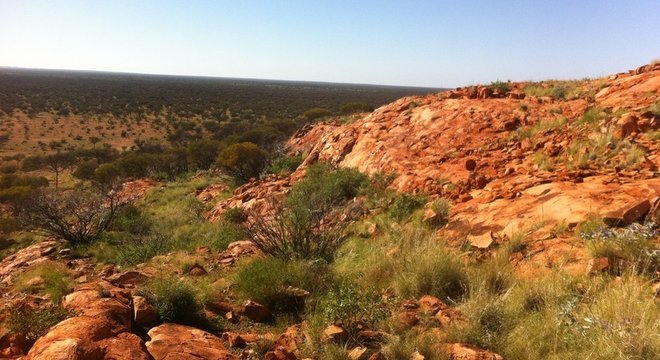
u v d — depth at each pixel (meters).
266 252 6.73
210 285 5.48
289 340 3.95
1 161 51.50
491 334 3.68
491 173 8.50
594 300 3.78
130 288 5.15
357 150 13.76
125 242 10.73
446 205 7.12
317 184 11.61
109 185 25.27
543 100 12.12
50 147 60.00
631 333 3.14
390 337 3.69
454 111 12.86
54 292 5.15
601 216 5.15
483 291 4.29
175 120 81.19
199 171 27.12
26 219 12.98
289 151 22.89
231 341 3.93
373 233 7.32
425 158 10.78
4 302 4.74
